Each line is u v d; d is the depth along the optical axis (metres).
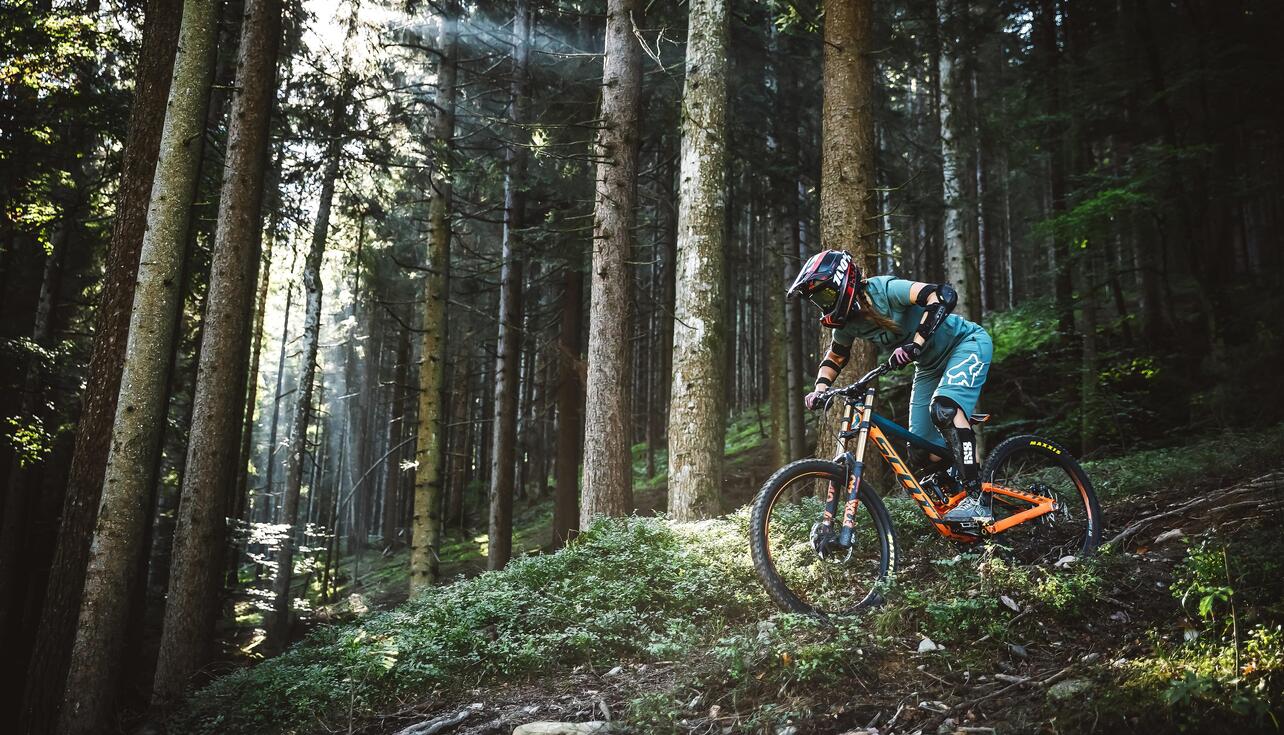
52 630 6.57
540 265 20.50
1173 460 6.21
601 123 9.99
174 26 7.54
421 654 4.59
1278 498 4.16
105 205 12.37
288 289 22.06
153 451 6.18
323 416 31.70
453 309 23.41
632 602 4.76
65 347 13.27
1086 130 13.71
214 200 10.87
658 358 24.73
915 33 14.10
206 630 7.49
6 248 13.59
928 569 4.34
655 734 3.05
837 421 7.12
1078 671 2.87
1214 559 3.35
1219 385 10.30
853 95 7.46
